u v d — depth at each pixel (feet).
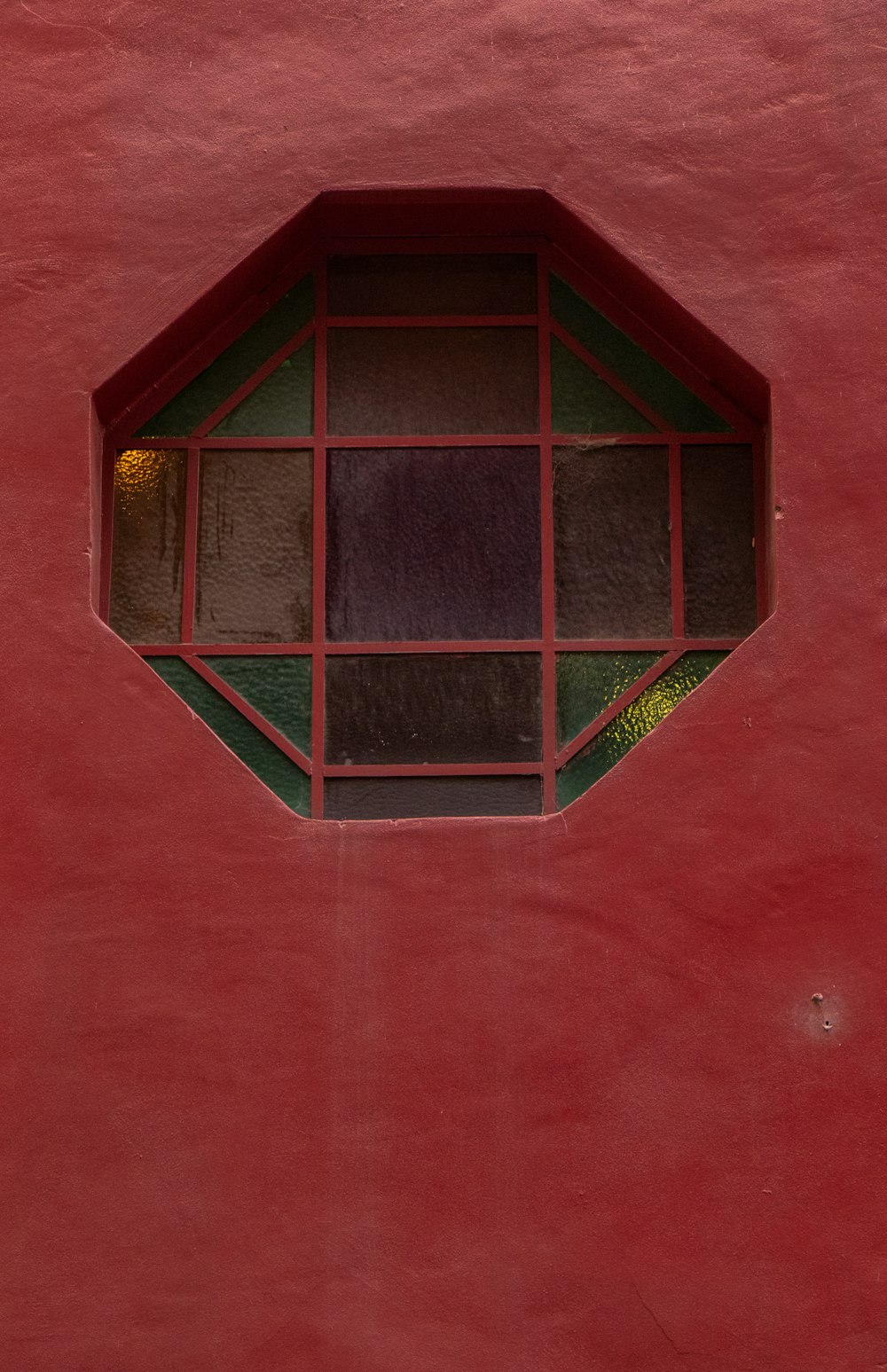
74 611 14.76
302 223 15.96
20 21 16.16
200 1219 13.51
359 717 15.56
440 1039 13.78
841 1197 13.41
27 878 14.16
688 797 14.20
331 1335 13.29
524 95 15.88
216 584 15.88
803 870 14.02
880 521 14.69
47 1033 13.85
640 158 15.69
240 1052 13.79
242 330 16.46
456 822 14.21
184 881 14.14
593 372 16.38
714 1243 13.37
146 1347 13.29
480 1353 13.23
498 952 13.93
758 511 15.96
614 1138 13.55
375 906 14.05
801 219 15.46
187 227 15.62
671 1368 13.16
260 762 15.46
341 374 16.40
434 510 16.08
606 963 13.88
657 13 16.03
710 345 15.49
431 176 15.70
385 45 16.05
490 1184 13.51
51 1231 13.50
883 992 13.75
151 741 14.44
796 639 14.49
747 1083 13.62
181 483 16.11
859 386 15.01
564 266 16.65
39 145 15.83
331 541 15.98
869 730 14.26
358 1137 13.61
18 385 15.25
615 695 15.62
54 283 15.48
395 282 16.65
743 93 15.79
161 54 16.06
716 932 13.92
